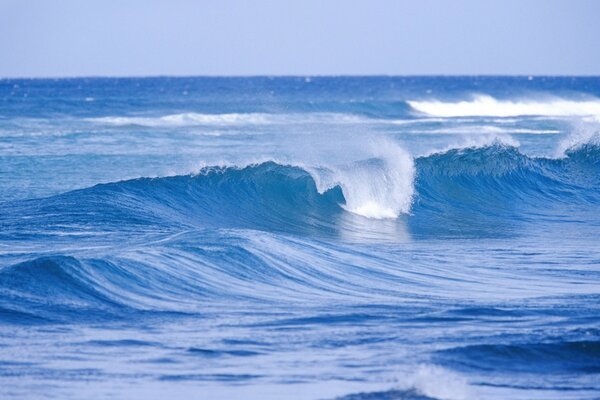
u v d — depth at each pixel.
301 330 39.69
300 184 87.88
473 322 41.16
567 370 34.19
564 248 67.62
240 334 38.94
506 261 60.72
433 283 52.09
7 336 37.69
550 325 40.31
